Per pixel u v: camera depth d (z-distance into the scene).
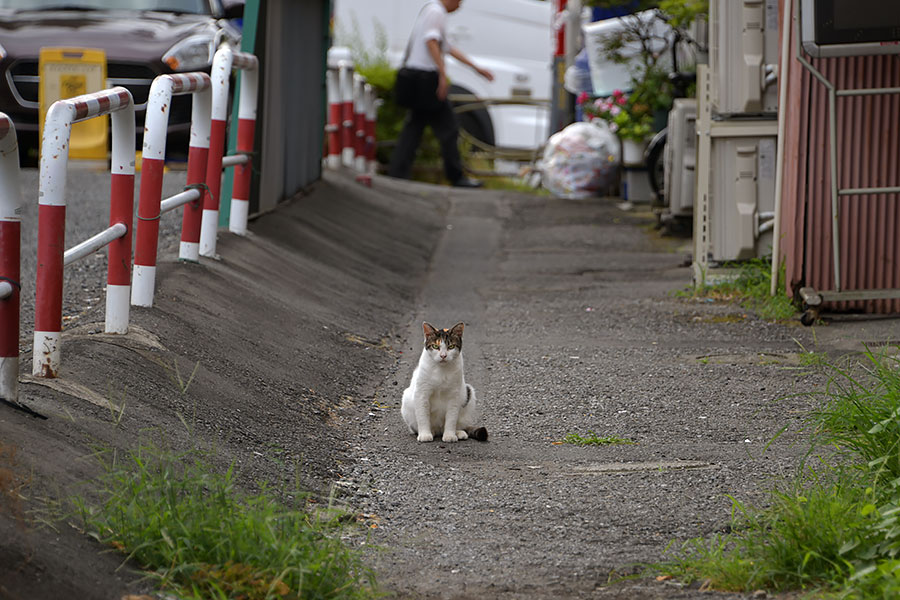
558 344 12.76
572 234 21.80
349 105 26.25
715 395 10.41
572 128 27.94
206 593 5.65
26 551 5.37
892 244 13.59
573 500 7.62
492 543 6.84
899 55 13.22
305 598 5.68
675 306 14.63
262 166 16.44
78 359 8.28
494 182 33.34
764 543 6.36
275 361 10.50
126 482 6.27
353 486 7.93
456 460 8.66
